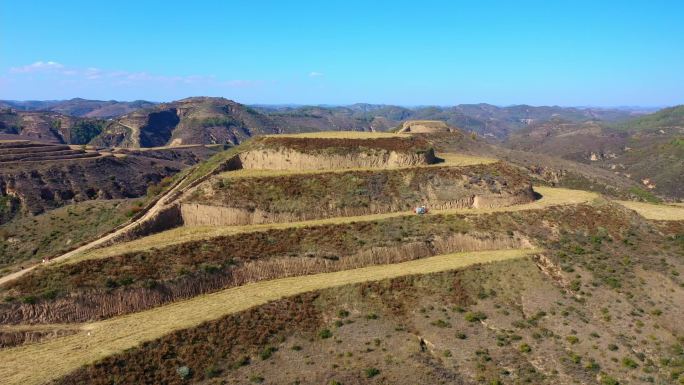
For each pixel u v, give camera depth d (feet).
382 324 186.70
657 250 252.83
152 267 195.42
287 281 209.46
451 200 279.90
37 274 181.68
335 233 237.66
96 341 158.92
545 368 169.89
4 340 160.56
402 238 241.55
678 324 198.70
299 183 268.82
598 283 222.48
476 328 189.78
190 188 256.52
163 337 161.38
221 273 204.54
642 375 169.48
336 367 161.07
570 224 268.82
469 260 231.30
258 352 165.99
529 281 220.43
